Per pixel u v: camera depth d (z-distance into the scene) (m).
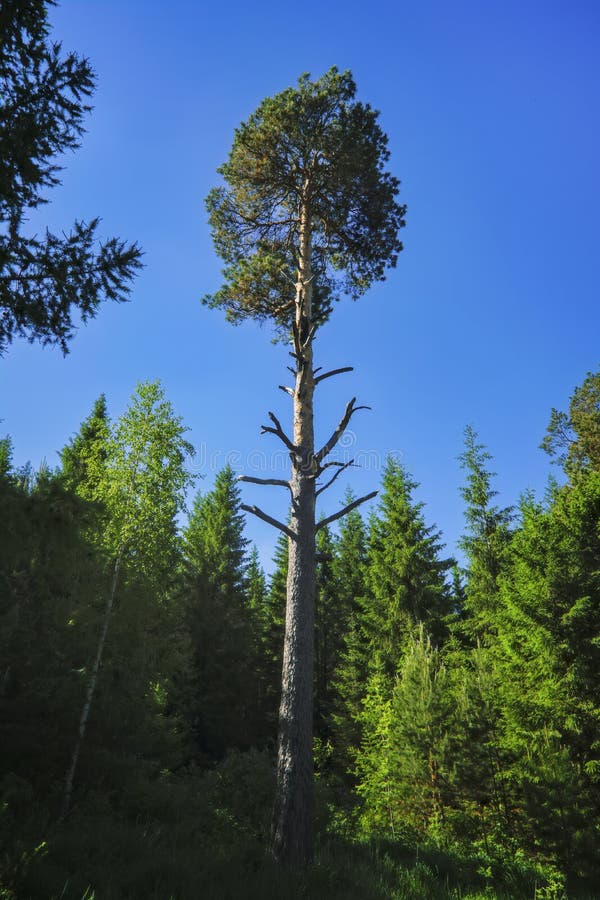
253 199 15.05
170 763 20.77
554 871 11.38
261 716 34.62
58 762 11.98
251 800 12.80
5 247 5.83
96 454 16.59
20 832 8.00
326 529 38.94
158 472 15.84
